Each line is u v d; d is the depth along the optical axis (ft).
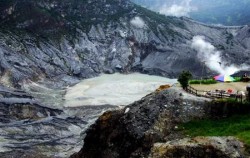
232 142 113.19
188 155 114.11
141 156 130.62
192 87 163.02
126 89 571.28
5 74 558.15
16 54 632.79
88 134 171.94
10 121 388.57
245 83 172.04
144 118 144.25
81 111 447.01
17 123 380.99
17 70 582.35
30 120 396.78
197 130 130.62
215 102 139.13
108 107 460.14
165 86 171.53
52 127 374.63
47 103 477.36
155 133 134.72
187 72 156.97
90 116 426.51
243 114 132.87
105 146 155.12
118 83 609.01
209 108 138.92
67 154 297.74
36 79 600.39
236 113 134.51
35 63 645.92
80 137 352.49
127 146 142.31
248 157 107.86
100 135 163.73
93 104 476.95
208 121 134.41
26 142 330.75
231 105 136.15
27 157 288.30
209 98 145.18
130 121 147.23
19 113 407.44
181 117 138.41
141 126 142.00
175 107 142.00
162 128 136.26
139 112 148.15
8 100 427.33
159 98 148.87
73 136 358.84
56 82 618.03
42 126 373.20
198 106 140.67
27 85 565.12
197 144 114.93
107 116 164.86
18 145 319.68
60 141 337.11
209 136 120.06
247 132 118.73
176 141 120.26
